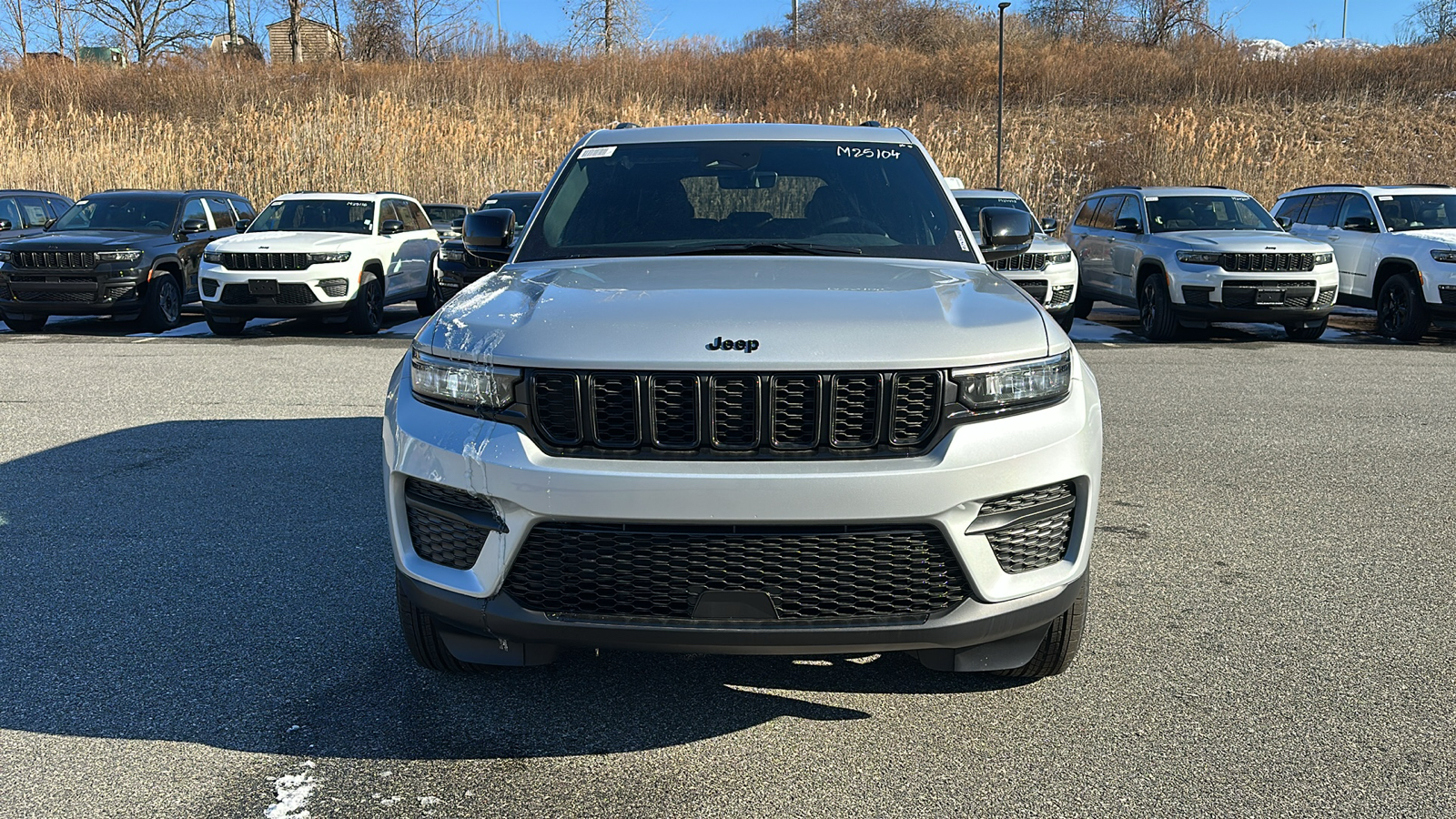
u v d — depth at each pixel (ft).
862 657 11.07
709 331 8.48
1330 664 10.84
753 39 158.61
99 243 39.65
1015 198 42.60
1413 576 13.53
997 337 8.77
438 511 8.85
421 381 9.16
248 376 29.04
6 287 39.81
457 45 135.03
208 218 46.26
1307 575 13.57
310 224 42.75
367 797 8.30
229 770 8.71
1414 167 84.94
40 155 76.28
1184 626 11.89
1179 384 28.63
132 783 8.50
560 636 8.46
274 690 10.16
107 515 15.75
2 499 16.58
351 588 12.84
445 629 9.20
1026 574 8.81
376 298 41.19
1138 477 18.62
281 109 101.96
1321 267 37.19
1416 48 106.52
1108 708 9.88
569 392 8.36
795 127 14.58
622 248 12.25
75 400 25.14
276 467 18.63
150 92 108.17
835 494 8.04
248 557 13.92
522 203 50.62
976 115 102.63
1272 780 8.59
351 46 142.00
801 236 12.35
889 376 8.27
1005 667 9.27
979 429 8.45
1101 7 144.97
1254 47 115.85
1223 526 15.71
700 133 14.33
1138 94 107.55
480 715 9.69
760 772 8.73
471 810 8.13
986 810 8.17
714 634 8.27
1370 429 22.71
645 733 9.39
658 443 8.25
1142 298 40.34
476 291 10.46
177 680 10.37
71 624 11.71
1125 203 43.88
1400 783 8.54
